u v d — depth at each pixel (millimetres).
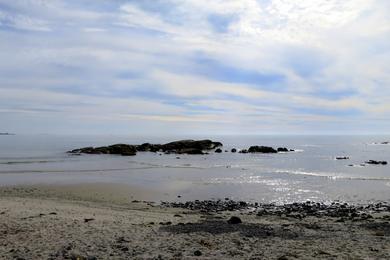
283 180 42781
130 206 26500
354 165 64250
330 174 49281
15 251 12250
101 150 87625
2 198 26719
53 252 12203
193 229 16500
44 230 15453
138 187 36250
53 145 134625
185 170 52219
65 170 49875
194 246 13320
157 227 16922
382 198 31875
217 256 11953
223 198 31469
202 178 43781
